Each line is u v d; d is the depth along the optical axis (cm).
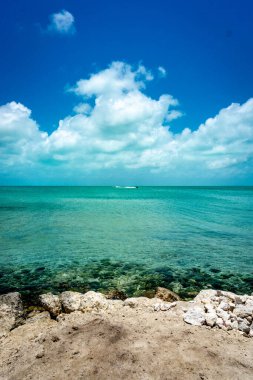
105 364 510
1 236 1989
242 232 2230
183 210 4072
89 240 1891
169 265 1374
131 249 1661
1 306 759
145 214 3466
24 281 1146
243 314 698
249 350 557
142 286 1110
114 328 641
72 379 474
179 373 484
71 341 592
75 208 4259
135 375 480
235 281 1176
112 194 10762
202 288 1101
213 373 484
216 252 1611
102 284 1124
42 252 1578
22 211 3700
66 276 1209
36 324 712
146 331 629
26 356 549
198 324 661
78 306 775
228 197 8475
